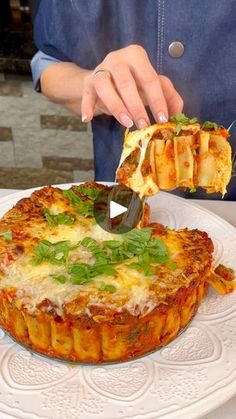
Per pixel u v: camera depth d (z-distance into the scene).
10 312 0.50
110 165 0.81
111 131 0.79
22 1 1.30
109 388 0.46
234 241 0.62
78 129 1.28
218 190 0.51
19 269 0.50
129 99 0.51
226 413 0.45
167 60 0.73
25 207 0.58
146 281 0.49
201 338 0.51
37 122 1.29
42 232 0.54
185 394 0.45
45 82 0.77
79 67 0.77
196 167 0.51
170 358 0.49
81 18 0.73
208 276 0.55
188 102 0.74
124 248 0.52
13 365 0.48
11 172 1.37
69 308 0.47
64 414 0.44
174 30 0.71
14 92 1.25
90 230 0.55
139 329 0.48
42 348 0.49
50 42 0.77
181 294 0.49
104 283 0.48
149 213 0.61
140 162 0.51
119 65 0.53
